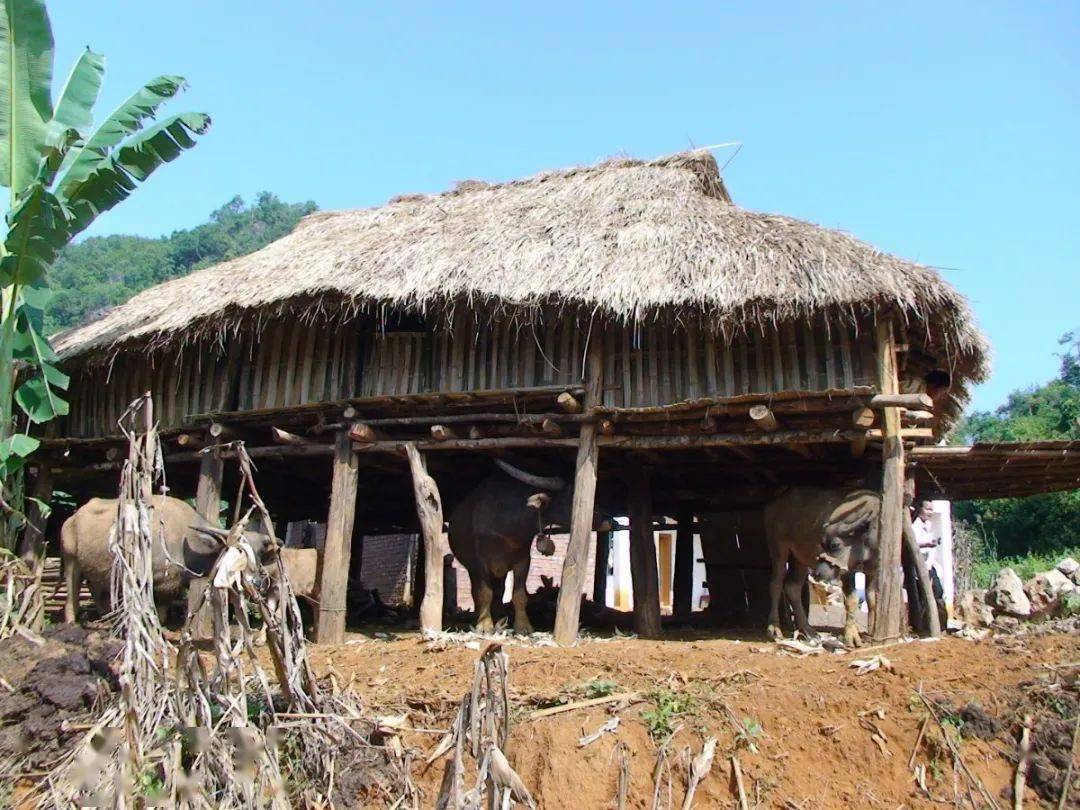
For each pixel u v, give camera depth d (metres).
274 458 12.49
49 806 6.43
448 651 9.52
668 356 10.20
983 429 28.19
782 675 7.91
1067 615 12.33
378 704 8.05
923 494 12.87
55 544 16.20
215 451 11.82
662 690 7.68
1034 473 10.95
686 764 7.07
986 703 7.34
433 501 10.98
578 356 10.47
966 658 7.96
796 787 6.91
